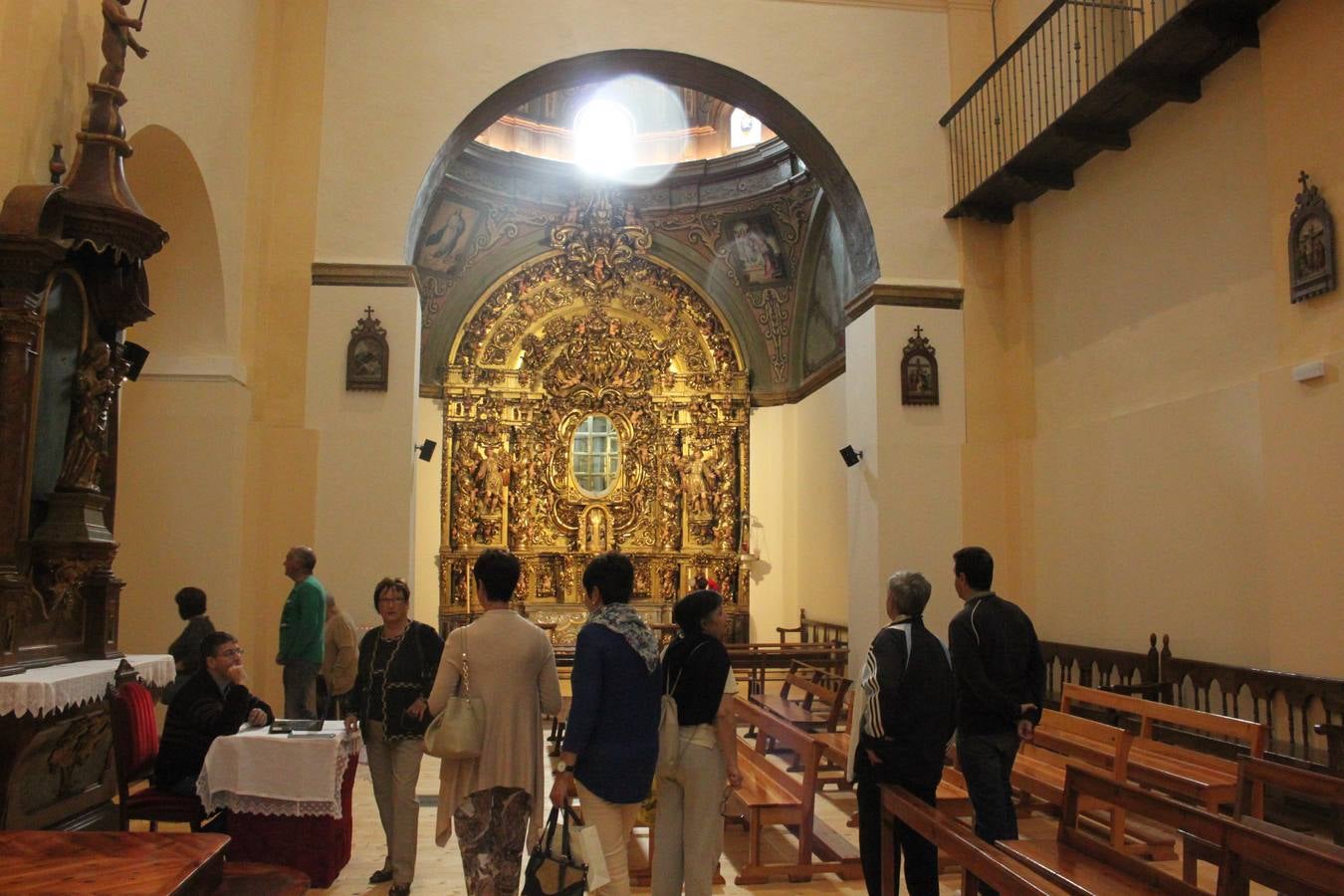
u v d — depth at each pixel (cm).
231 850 544
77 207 572
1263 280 780
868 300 1148
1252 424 782
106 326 643
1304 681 677
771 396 1958
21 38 571
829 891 585
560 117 1894
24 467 558
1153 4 866
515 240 1872
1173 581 872
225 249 955
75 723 584
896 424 1125
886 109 1169
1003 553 1120
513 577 470
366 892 564
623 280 1936
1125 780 592
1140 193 941
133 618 945
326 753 543
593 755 427
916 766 462
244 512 1006
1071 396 1047
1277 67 743
